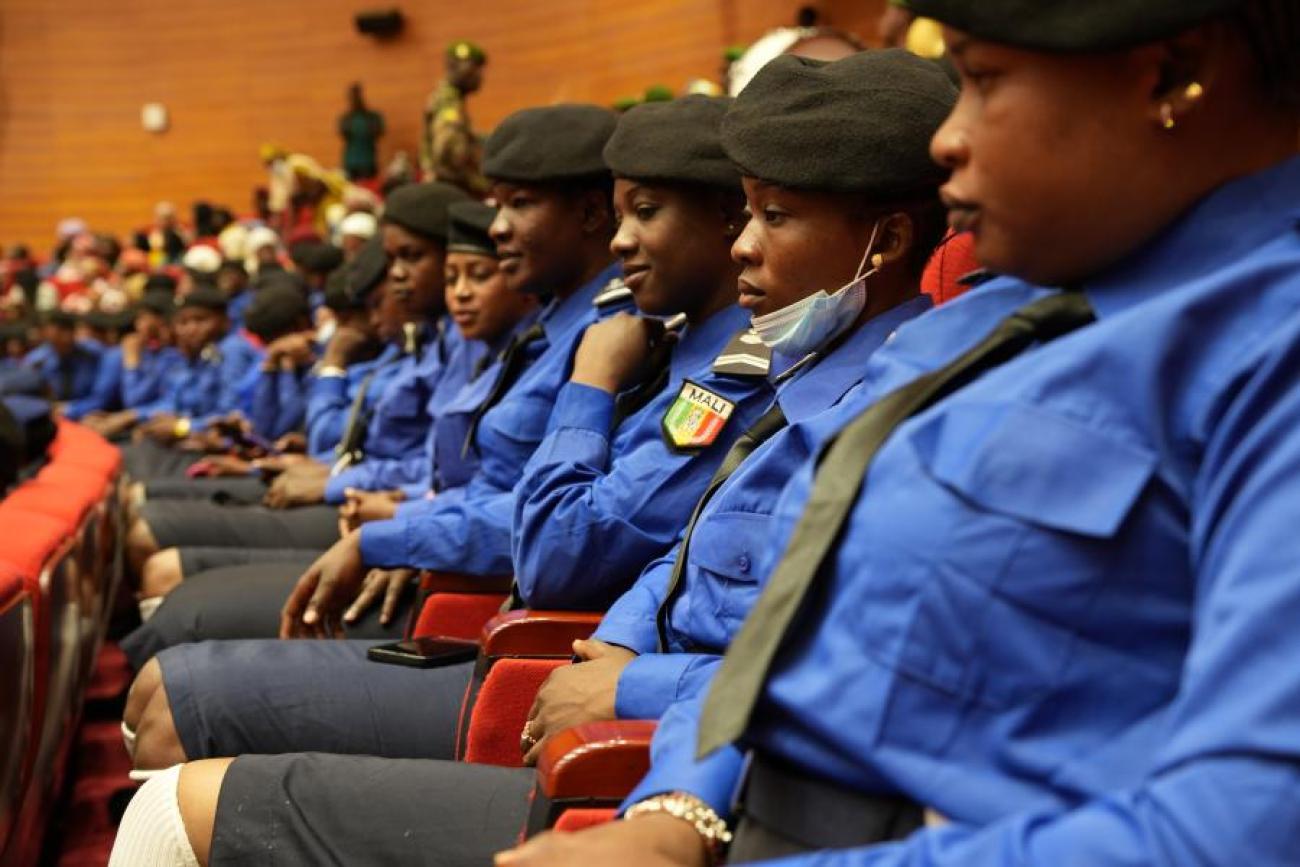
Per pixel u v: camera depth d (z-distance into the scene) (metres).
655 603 1.61
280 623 2.49
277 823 1.43
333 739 1.86
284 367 4.97
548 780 1.22
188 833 1.45
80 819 2.67
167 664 1.91
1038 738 0.86
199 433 5.51
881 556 0.89
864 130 1.44
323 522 3.32
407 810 1.42
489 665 1.79
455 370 3.07
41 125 14.23
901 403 0.95
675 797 1.06
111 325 8.58
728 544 1.43
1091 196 0.89
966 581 0.86
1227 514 0.80
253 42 13.48
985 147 0.90
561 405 1.92
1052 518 0.84
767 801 0.96
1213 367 0.85
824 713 0.89
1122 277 0.92
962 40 0.89
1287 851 0.71
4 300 11.33
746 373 1.77
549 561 1.82
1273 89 0.90
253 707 1.86
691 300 1.89
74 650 2.59
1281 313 0.84
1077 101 0.88
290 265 9.11
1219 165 0.91
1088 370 0.86
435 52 12.49
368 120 12.14
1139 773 0.83
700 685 1.39
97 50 14.01
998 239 0.92
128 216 13.96
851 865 0.82
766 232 1.50
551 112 2.34
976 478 0.86
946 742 0.87
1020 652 0.85
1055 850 0.75
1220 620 0.76
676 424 1.80
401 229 3.14
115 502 3.68
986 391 0.89
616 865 0.96
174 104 13.80
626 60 10.15
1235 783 0.72
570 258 2.37
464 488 2.47
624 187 1.88
